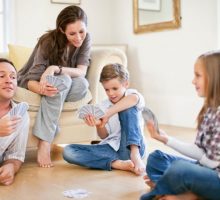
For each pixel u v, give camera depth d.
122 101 2.20
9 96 2.00
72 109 2.47
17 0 4.46
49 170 2.18
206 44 3.82
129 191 1.73
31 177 2.02
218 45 3.70
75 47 2.55
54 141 2.44
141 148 2.22
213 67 1.44
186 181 1.35
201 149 1.53
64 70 2.42
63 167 2.26
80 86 2.46
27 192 1.73
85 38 2.61
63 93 2.35
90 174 2.07
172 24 4.16
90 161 2.19
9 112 1.93
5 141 2.01
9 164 1.97
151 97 4.53
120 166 2.14
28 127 2.11
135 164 2.08
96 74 2.65
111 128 2.28
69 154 2.24
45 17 4.63
